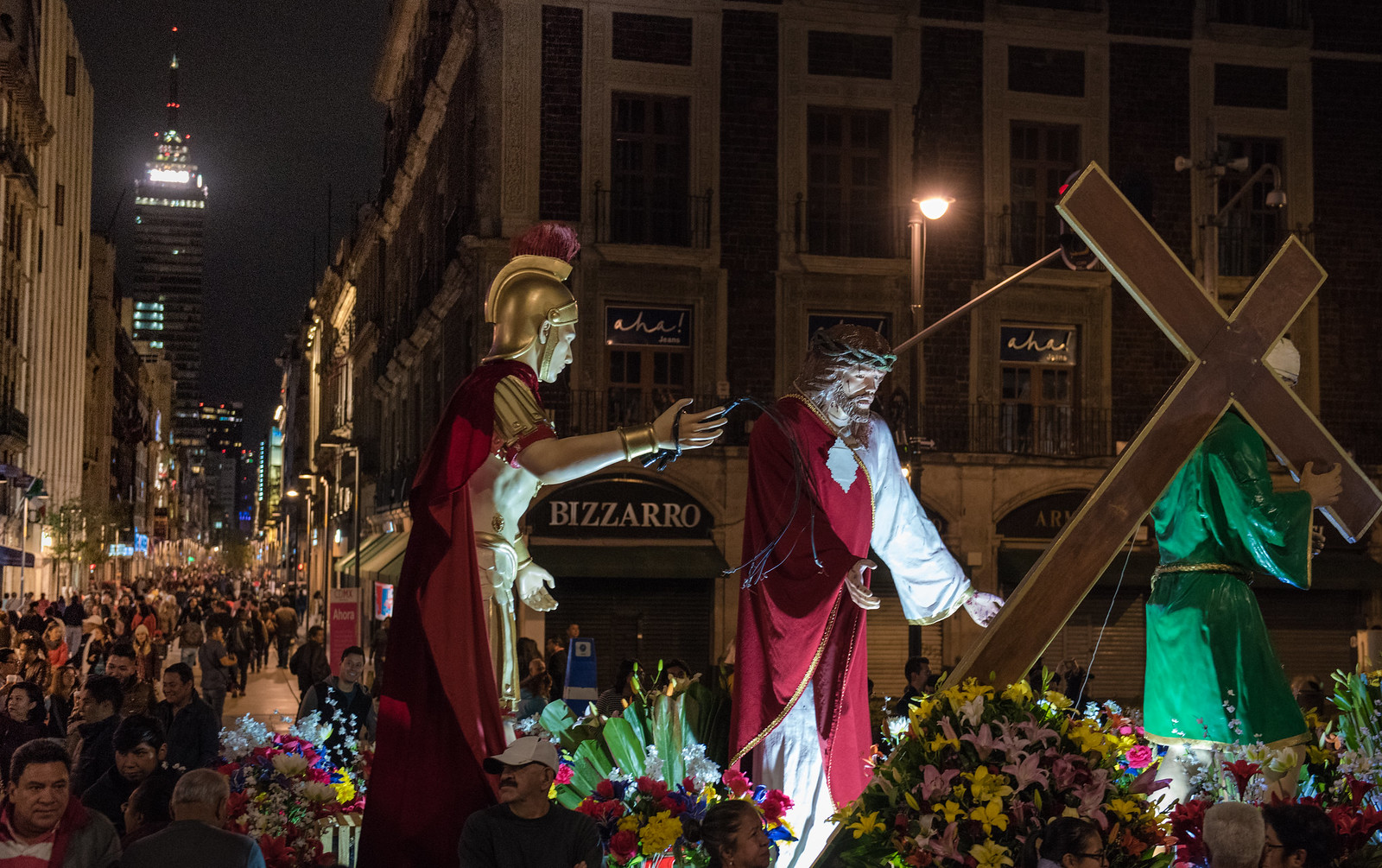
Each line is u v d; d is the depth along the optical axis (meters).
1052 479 25.73
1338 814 4.39
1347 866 4.31
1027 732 4.22
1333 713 8.09
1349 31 27.53
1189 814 4.38
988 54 26.14
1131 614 24.78
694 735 5.34
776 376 25.27
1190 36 26.95
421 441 33.97
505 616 4.78
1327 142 27.34
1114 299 26.36
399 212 41.03
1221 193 27.05
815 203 25.70
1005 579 25.36
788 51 25.47
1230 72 27.08
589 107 24.80
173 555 133.38
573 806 5.14
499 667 4.75
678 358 25.09
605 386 24.62
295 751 5.71
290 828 5.36
